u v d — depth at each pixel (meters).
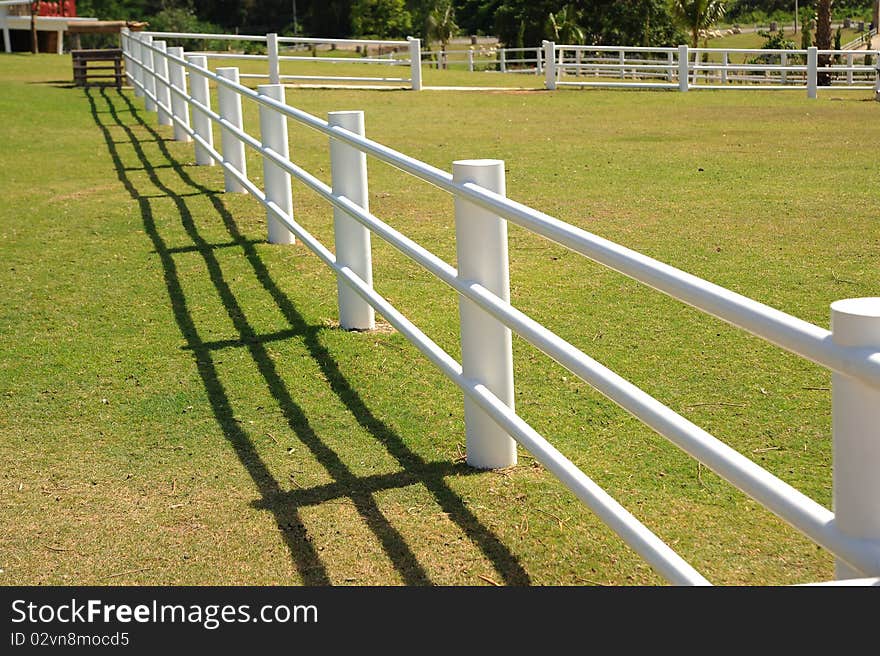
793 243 7.40
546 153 12.47
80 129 15.82
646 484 3.89
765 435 4.24
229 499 3.94
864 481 1.84
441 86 25.86
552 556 3.40
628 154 12.27
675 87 24.67
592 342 5.47
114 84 23.61
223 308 6.47
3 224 9.13
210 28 99.88
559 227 2.86
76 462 4.32
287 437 4.50
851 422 1.85
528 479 3.99
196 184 10.85
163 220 9.06
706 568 3.27
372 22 100.31
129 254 7.92
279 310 6.38
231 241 8.20
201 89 12.03
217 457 4.32
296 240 8.23
